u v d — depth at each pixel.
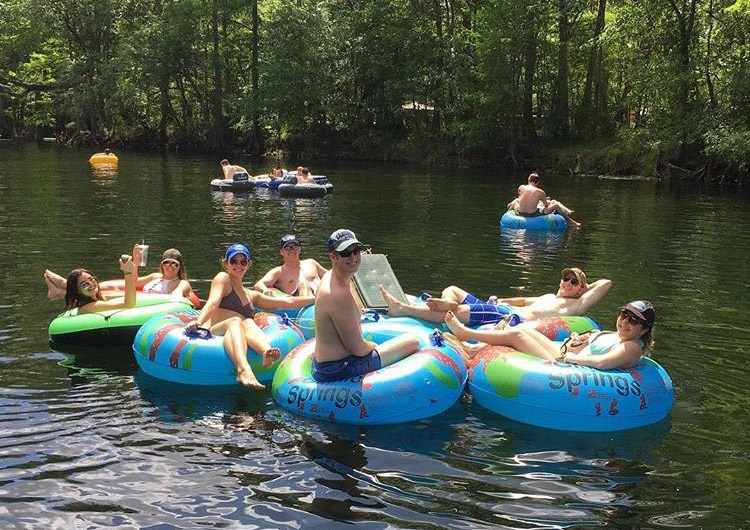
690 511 3.07
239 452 3.58
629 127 23.28
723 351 5.26
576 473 3.42
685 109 20.14
